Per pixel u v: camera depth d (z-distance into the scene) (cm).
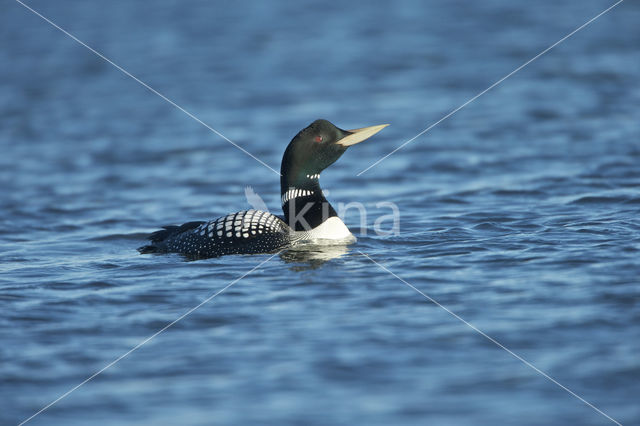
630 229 1081
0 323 807
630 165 1549
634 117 1970
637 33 3016
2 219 1358
